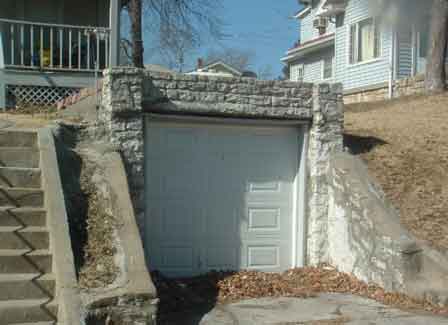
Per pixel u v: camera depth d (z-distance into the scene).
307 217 10.32
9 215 7.15
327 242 10.30
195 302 8.33
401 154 11.24
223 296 8.67
